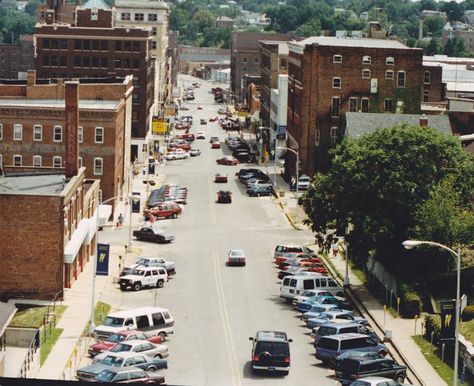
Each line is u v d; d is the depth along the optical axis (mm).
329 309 82625
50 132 137625
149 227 121938
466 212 92438
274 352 66250
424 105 181750
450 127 147750
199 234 125938
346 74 164000
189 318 82812
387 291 90500
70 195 91375
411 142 96125
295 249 109688
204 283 97562
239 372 67000
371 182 94250
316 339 71812
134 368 61656
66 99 100875
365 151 95750
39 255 86625
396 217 95438
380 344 70312
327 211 97750
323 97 164125
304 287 89500
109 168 137250
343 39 176000
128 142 159000
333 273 104062
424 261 91375
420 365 69188
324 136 165000
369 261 99125
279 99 199875
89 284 94750
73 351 70438
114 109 136250
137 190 162625
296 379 65500
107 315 79250
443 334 71875
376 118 154125
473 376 65750
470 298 87125
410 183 94000
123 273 96062
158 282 95062
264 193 159500
